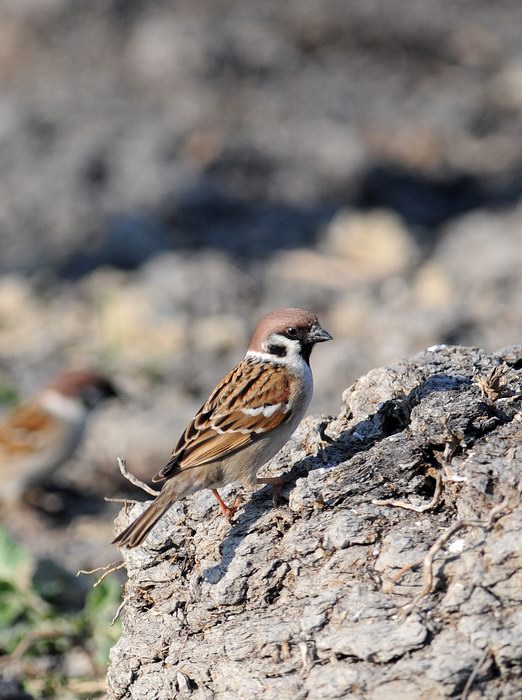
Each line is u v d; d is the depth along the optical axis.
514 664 5.55
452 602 5.74
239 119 22.67
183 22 25.77
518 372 7.04
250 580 6.45
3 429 12.11
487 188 20.94
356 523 6.25
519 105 24.42
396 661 5.76
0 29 26.45
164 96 23.66
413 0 27.80
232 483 7.22
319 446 7.15
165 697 6.62
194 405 13.27
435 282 16.02
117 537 6.79
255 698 6.11
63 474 12.87
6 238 19.17
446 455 6.31
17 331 16.64
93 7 26.86
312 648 6.04
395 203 20.48
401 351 13.54
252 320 15.80
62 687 8.51
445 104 24.11
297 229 19.19
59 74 24.95
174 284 16.25
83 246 18.84
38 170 20.62
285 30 26.64
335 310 16.02
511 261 16.23
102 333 15.95
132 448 12.57
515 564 5.71
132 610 6.93
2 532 9.76
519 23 27.81
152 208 19.58
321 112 23.33
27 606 9.41
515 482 6.02
